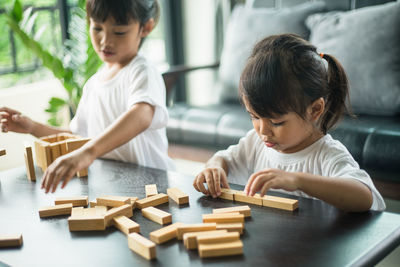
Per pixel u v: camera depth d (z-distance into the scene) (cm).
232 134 225
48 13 302
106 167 122
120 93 146
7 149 257
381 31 217
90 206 97
